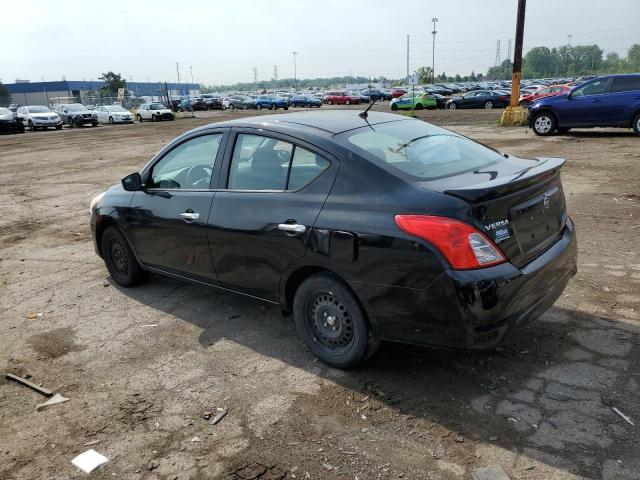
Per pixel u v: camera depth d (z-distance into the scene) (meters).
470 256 2.89
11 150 22.08
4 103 74.25
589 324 4.00
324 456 2.81
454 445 2.82
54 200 10.62
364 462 2.74
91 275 5.94
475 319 2.90
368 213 3.20
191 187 4.46
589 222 6.71
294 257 3.57
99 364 3.92
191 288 5.32
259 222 3.75
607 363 3.47
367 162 3.35
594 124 15.46
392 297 3.13
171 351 4.05
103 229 5.44
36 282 5.81
